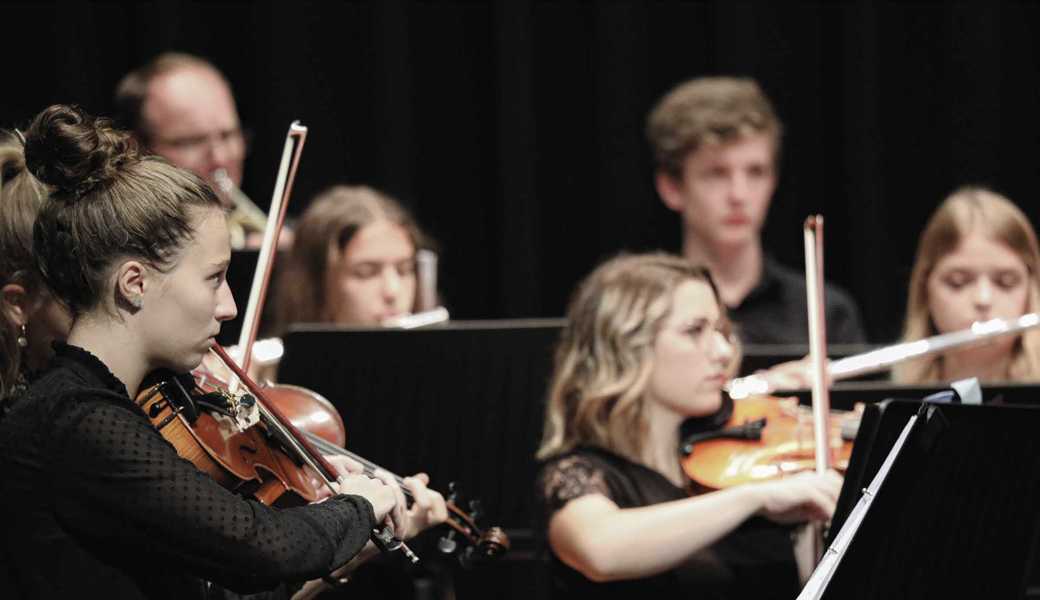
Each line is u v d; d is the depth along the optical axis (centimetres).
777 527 993
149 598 609
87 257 598
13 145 690
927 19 1738
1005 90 1736
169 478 584
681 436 1036
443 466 1120
